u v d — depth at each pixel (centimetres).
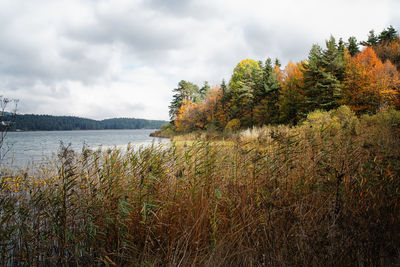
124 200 292
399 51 3459
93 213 306
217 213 314
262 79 3438
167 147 402
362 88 2234
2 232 263
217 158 388
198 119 4844
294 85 2855
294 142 394
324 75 2353
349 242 229
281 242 258
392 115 1200
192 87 6725
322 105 2327
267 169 357
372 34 4416
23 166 639
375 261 230
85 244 293
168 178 354
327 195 312
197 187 340
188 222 307
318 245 233
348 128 478
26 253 282
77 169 348
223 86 4553
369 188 300
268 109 3225
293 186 335
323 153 368
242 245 279
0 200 289
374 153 350
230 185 349
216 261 258
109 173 337
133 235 309
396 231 249
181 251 274
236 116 3897
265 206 291
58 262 280
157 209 310
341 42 3005
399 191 292
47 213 292
